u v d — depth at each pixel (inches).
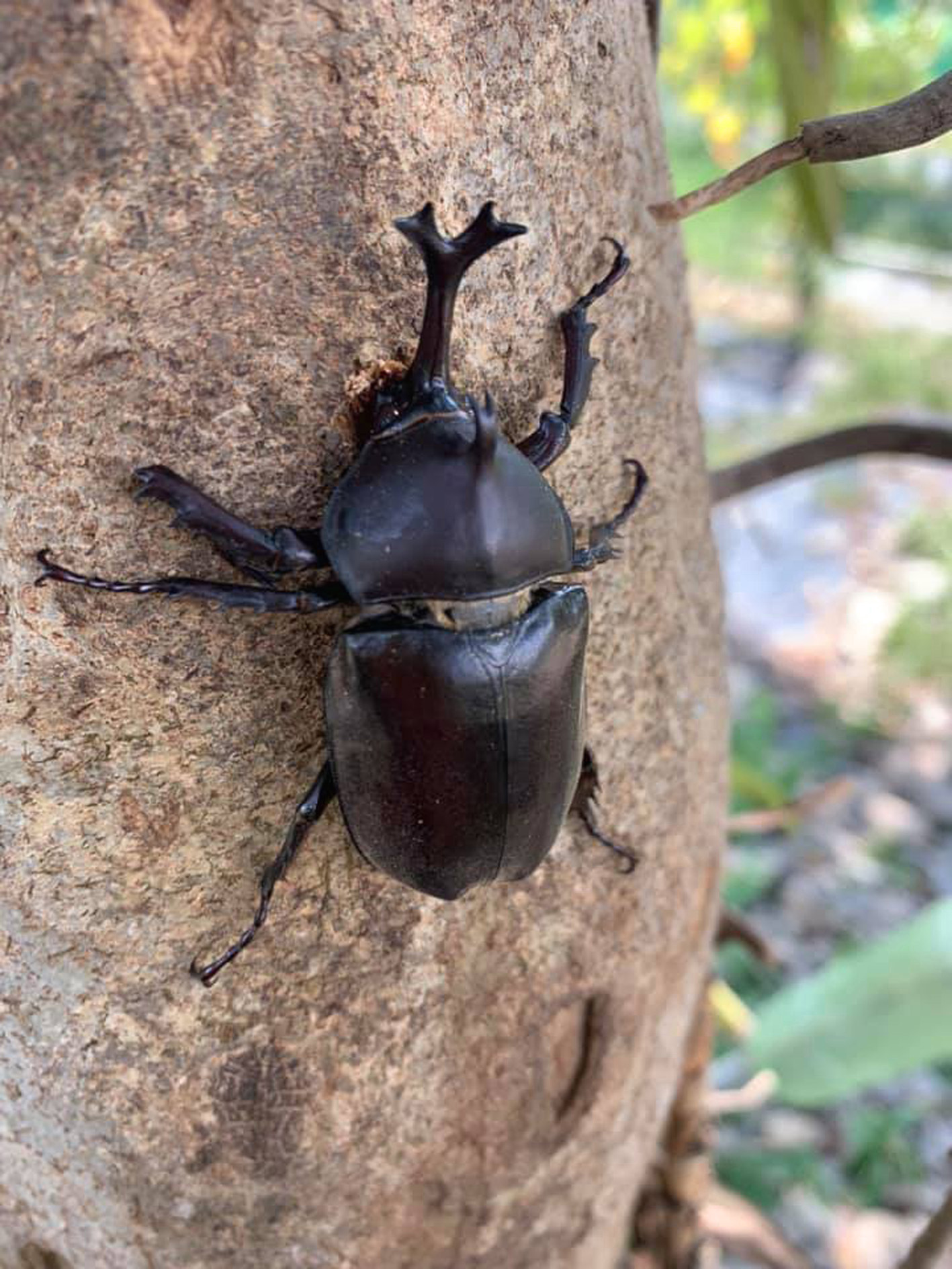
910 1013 7.4
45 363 3.3
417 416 3.7
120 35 3.0
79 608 3.6
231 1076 4.3
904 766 17.1
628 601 4.6
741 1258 9.9
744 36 20.2
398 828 3.9
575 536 4.4
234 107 3.2
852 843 15.4
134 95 3.1
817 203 8.1
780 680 19.2
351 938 4.2
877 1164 10.9
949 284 34.0
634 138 4.1
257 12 3.2
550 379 4.1
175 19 3.1
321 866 4.1
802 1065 7.5
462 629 3.9
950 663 19.1
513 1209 5.3
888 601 21.0
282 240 3.4
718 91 22.8
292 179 3.3
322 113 3.3
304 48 3.2
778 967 8.6
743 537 23.3
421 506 3.8
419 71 3.4
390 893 4.2
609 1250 6.4
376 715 3.8
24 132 3.1
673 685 4.9
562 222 3.9
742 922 8.2
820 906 14.2
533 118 3.7
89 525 3.5
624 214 4.1
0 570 3.6
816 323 31.0
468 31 3.5
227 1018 4.2
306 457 3.6
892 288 34.7
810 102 7.7
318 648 3.9
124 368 3.4
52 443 3.4
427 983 4.5
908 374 28.5
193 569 3.7
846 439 7.3
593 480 4.4
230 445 3.5
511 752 3.9
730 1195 8.6
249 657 3.8
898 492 25.2
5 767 3.8
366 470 3.7
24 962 4.0
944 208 32.4
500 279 3.8
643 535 4.6
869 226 32.3
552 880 4.7
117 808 3.9
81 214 3.2
